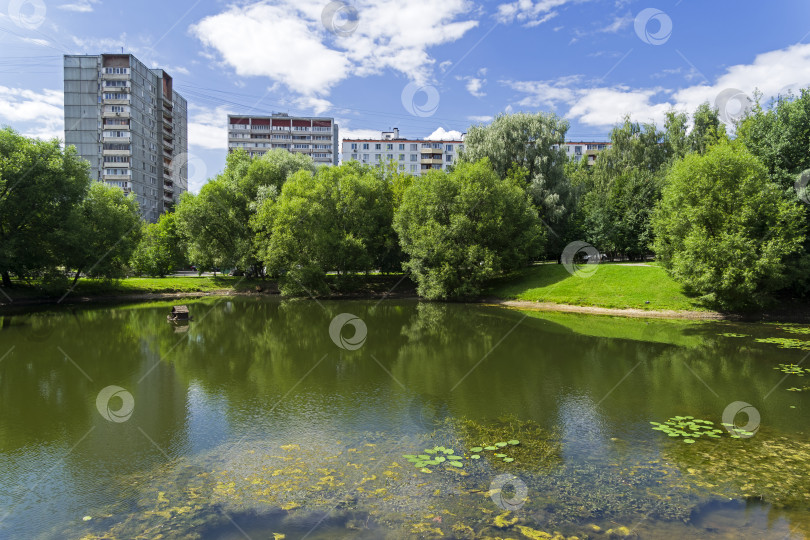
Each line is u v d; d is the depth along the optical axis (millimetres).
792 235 22578
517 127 41188
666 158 52906
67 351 17516
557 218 39219
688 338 19891
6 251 27422
